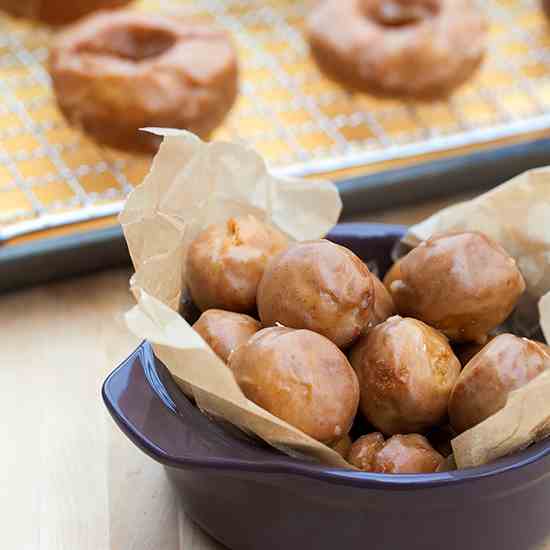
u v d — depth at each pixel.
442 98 0.69
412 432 0.45
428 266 0.46
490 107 0.69
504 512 0.44
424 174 0.61
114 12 0.69
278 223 0.50
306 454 0.43
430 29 0.68
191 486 0.46
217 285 0.47
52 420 0.52
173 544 0.48
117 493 0.50
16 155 0.66
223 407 0.43
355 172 0.64
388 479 0.42
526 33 0.75
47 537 0.48
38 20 0.73
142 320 0.43
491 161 0.62
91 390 0.54
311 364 0.43
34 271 0.58
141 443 0.43
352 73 0.68
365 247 0.51
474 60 0.68
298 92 0.70
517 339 0.44
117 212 0.60
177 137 0.47
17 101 0.69
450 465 0.44
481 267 0.46
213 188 0.49
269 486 0.43
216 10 0.76
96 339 0.56
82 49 0.66
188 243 0.49
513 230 0.49
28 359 0.55
